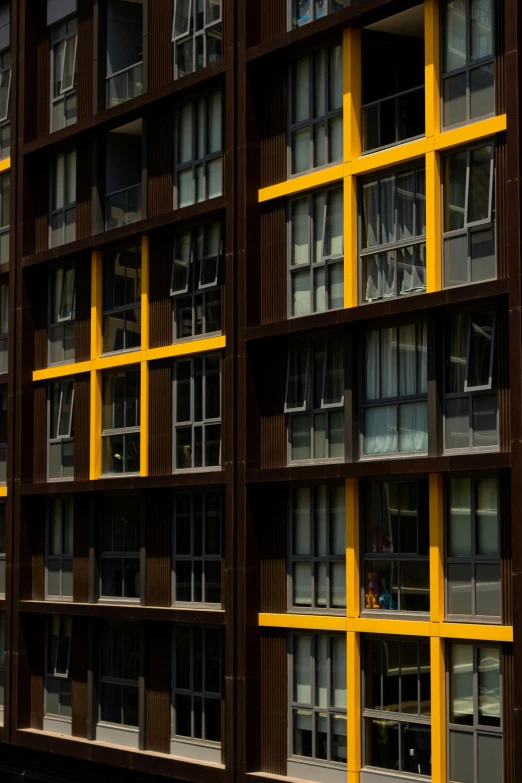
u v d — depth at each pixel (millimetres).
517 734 24703
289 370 30250
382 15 28484
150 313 33406
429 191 27391
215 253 31953
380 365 28797
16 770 37438
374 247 28781
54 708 35906
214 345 31438
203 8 32781
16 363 37344
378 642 28266
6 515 37125
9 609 36656
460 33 27406
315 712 29188
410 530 28016
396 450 28250
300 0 30812
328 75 29938
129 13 36625
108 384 34969
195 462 32094
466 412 26859
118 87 35625
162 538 32656
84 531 34938
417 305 27078
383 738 27984
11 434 37219
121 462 34281
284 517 30141
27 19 37906
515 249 25406
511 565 25719
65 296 36594
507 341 26094
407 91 28562
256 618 30172
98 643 34500
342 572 29094
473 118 27047
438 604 26797
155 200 33469
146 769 32094
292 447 30203
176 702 32156
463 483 26984
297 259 30375
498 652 25953
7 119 39281
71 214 36531
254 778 29500
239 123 30984
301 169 30422
